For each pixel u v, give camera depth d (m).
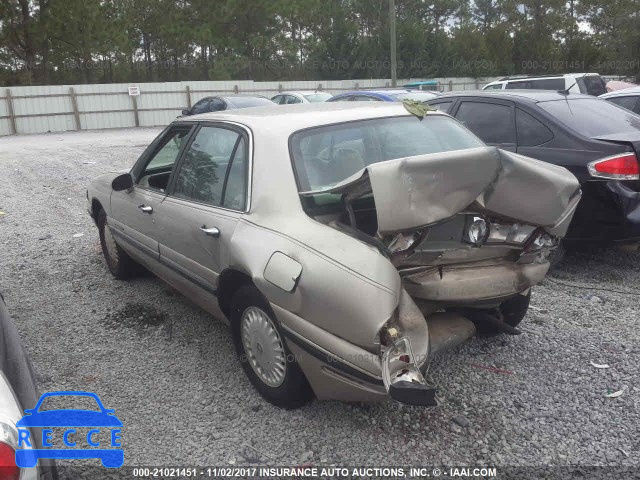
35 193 11.44
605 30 55.03
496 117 6.45
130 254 5.48
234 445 3.36
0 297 3.62
